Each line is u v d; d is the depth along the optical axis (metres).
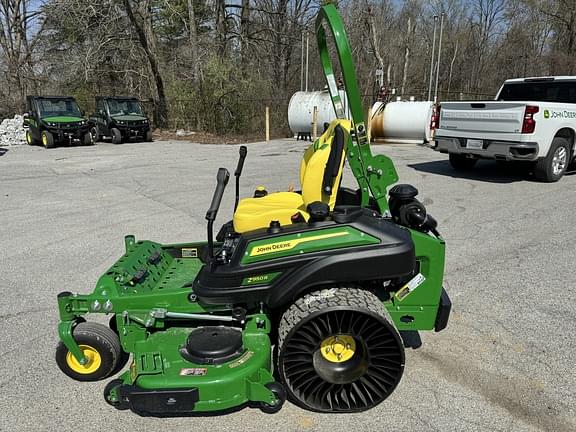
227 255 3.11
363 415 2.92
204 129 23.31
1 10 30.28
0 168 12.48
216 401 2.71
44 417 2.92
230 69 23.64
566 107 9.40
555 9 36.38
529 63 39.56
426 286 3.31
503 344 3.70
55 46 29.22
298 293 2.88
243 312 3.01
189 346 2.89
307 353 2.87
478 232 6.38
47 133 17.33
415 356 3.55
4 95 30.03
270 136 22.25
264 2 32.03
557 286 4.71
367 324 2.81
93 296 3.15
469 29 41.28
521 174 10.42
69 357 3.22
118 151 16.42
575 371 3.35
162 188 9.55
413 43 36.97
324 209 2.95
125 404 2.78
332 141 3.19
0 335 3.89
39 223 7.09
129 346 3.19
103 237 6.38
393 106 16.88
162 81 24.80
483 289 4.66
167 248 4.07
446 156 13.46
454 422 2.85
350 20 31.19
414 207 3.36
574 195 8.40
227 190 9.16
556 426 2.82
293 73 33.00
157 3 25.98
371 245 2.86
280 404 2.81
